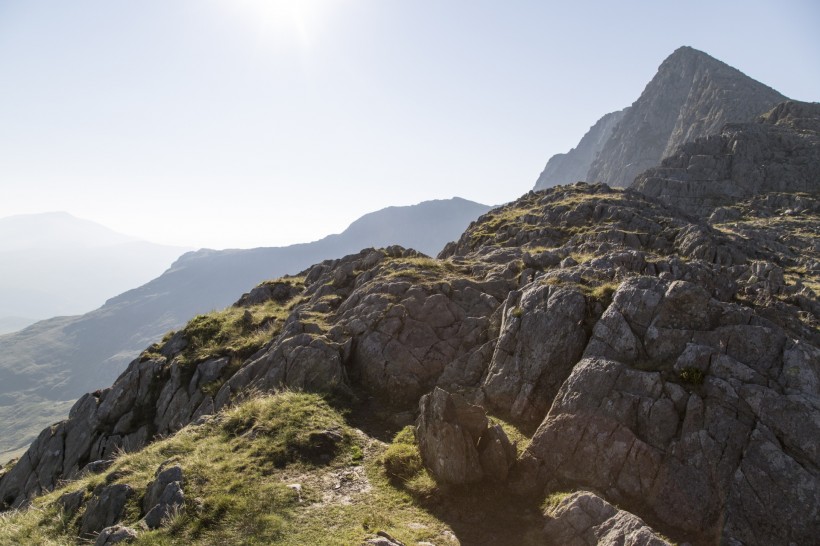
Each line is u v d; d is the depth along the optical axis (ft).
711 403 46.98
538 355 61.72
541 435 50.88
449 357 75.36
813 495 39.47
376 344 78.13
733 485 41.86
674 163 356.38
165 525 43.24
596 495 43.52
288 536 40.83
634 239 132.98
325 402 67.51
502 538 41.91
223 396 79.71
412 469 51.44
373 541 37.99
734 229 234.58
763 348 49.78
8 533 49.60
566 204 177.68
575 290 65.77
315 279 135.23
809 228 228.02
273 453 54.39
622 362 54.34
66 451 89.15
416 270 100.37
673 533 41.60
